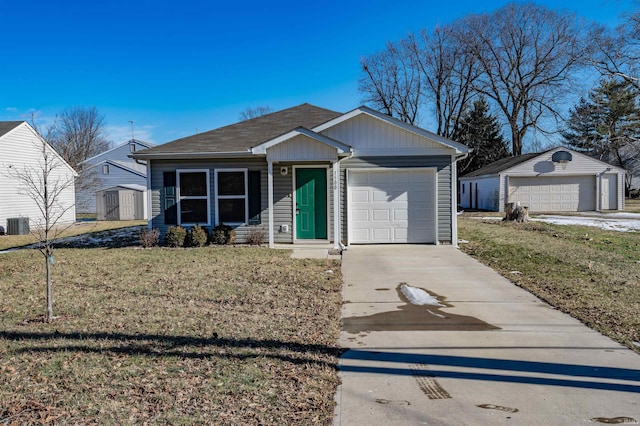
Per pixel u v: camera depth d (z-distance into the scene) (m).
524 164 26.14
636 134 33.00
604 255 9.88
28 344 4.60
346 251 11.41
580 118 35.62
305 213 12.87
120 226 22.14
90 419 3.11
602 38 28.59
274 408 3.28
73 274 8.60
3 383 3.69
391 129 12.52
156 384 3.66
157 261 9.98
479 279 7.96
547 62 34.06
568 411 3.22
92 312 5.85
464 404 3.36
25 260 10.73
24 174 19.86
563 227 16.69
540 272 8.27
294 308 6.06
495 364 4.13
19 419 3.11
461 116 37.25
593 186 26.08
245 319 5.50
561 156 25.81
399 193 12.68
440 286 7.48
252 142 13.16
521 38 34.53
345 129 12.53
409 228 12.71
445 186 12.52
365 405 3.35
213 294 6.81
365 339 4.88
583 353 4.37
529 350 4.48
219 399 3.41
